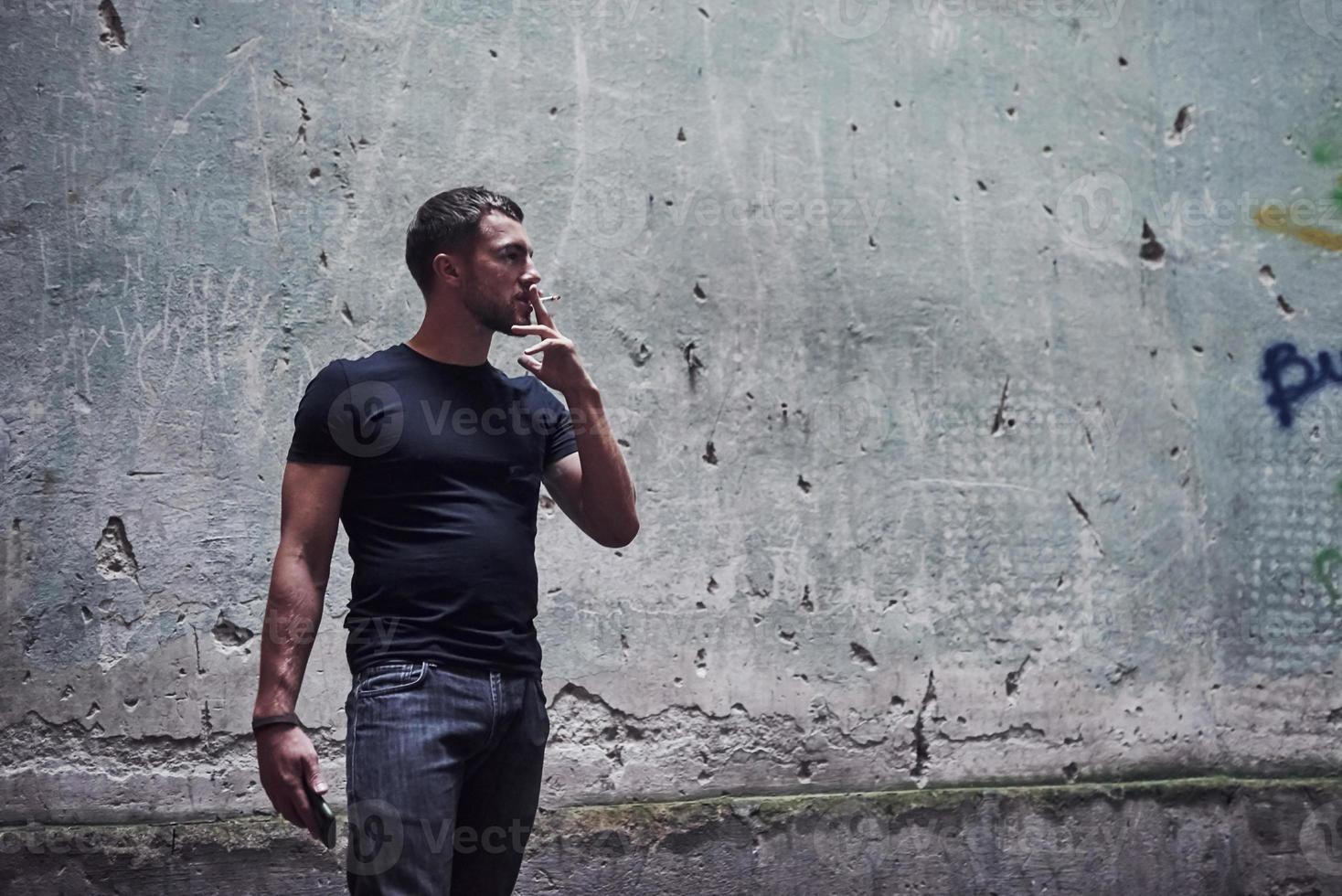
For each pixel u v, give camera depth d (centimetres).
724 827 307
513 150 315
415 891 185
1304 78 388
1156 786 347
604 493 220
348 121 302
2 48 279
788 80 342
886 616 334
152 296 284
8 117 278
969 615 342
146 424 281
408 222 305
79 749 270
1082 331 362
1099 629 353
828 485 333
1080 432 358
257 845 273
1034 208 362
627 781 306
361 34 305
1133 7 379
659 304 323
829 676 327
